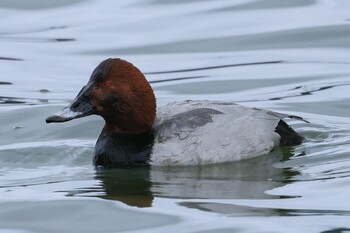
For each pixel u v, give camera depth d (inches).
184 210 427.5
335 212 417.4
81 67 725.9
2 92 674.8
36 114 617.0
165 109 518.6
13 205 443.8
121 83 499.8
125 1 875.4
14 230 414.6
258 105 628.4
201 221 411.8
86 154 533.6
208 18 819.4
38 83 695.1
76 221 421.7
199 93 663.1
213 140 496.7
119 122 504.4
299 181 465.1
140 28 804.0
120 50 757.9
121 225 413.7
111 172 494.6
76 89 679.1
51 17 845.2
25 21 836.6
